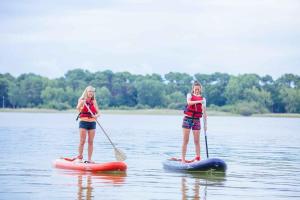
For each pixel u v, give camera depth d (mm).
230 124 82625
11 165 22203
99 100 161375
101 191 16703
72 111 160500
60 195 15961
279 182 19188
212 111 154250
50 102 160750
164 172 20938
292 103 150375
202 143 37031
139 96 161750
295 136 48219
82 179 18844
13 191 16484
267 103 151875
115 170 20422
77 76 167125
